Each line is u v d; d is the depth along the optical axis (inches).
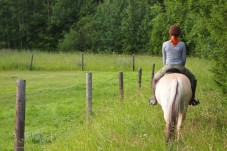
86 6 2571.4
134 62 1274.6
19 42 2586.1
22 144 303.9
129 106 455.2
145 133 335.6
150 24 2180.1
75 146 323.3
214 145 288.8
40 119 514.6
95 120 418.9
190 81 340.5
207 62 900.0
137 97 516.1
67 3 2596.0
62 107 582.2
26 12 2581.2
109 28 2313.0
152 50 2103.8
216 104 437.7
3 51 1624.0
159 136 318.0
